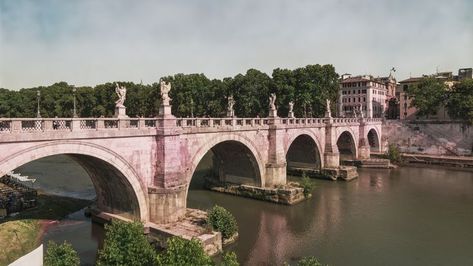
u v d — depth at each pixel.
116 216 32.50
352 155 75.19
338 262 28.48
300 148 61.69
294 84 82.50
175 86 94.69
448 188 54.00
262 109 88.50
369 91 112.94
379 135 88.88
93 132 26.16
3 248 26.55
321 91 82.12
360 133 76.56
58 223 33.94
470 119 79.50
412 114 108.75
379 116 120.31
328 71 82.56
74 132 24.98
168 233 28.44
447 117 95.06
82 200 41.06
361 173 66.31
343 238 33.44
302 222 37.78
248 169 46.97
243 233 34.28
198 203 43.62
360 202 45.88
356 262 28.55
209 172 55.72
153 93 94.19
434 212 41.72
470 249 31.25
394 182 58.16
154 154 31.20
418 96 90.00
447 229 36.09
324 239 33.12
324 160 61.28
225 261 18.73
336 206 43.91
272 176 46.28
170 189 30.88
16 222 31.39
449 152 82.38
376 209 42.81
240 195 47.22
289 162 64.19
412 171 68.88
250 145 43.56
